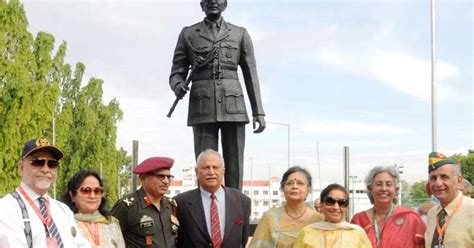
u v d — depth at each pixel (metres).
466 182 7.21
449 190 5.15
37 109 24.61
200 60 8.14
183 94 8.25
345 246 5.07
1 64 23.78
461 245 5.00
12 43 24.81
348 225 5.22
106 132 46.59
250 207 6.12
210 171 5.79
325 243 5.11
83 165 43.75
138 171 5.62
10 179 23.31
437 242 5.14
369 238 5.50
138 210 5.57
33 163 4.25
